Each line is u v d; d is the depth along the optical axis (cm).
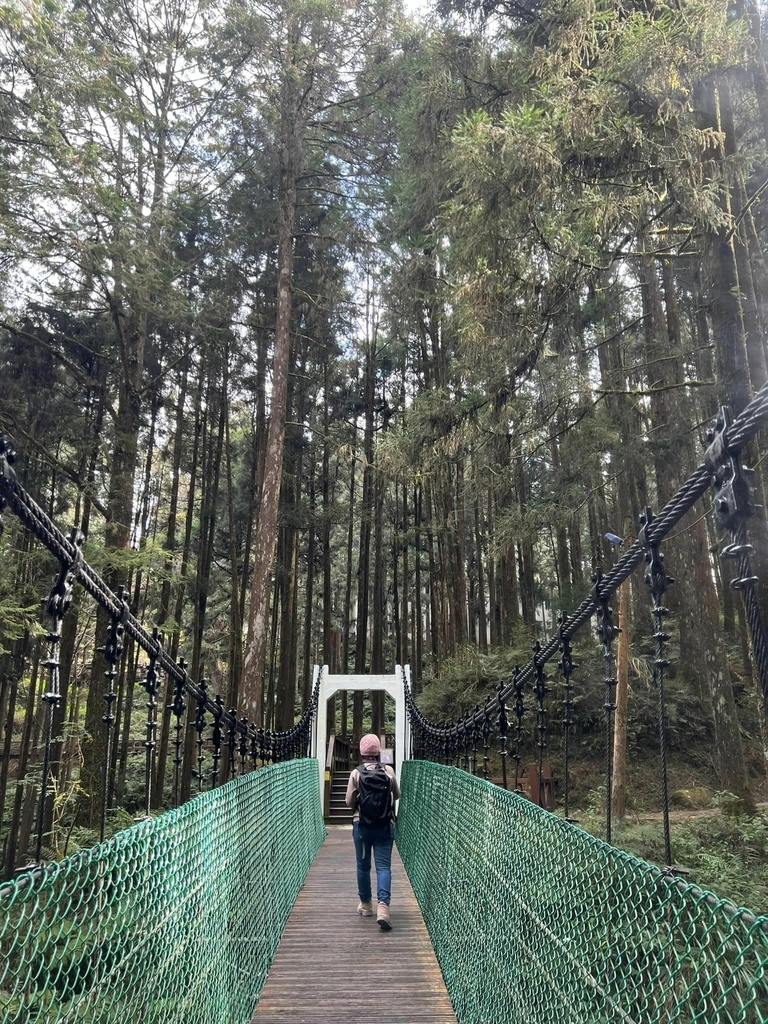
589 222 605
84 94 888
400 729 1188
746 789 841
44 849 934
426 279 1311
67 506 1515
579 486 827
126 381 1244
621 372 812
